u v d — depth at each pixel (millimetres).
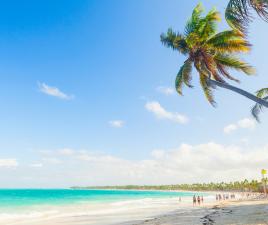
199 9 19094
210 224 14664
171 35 19422
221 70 18094
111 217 26422
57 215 30031
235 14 11297
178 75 19656
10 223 23266
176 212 29469
